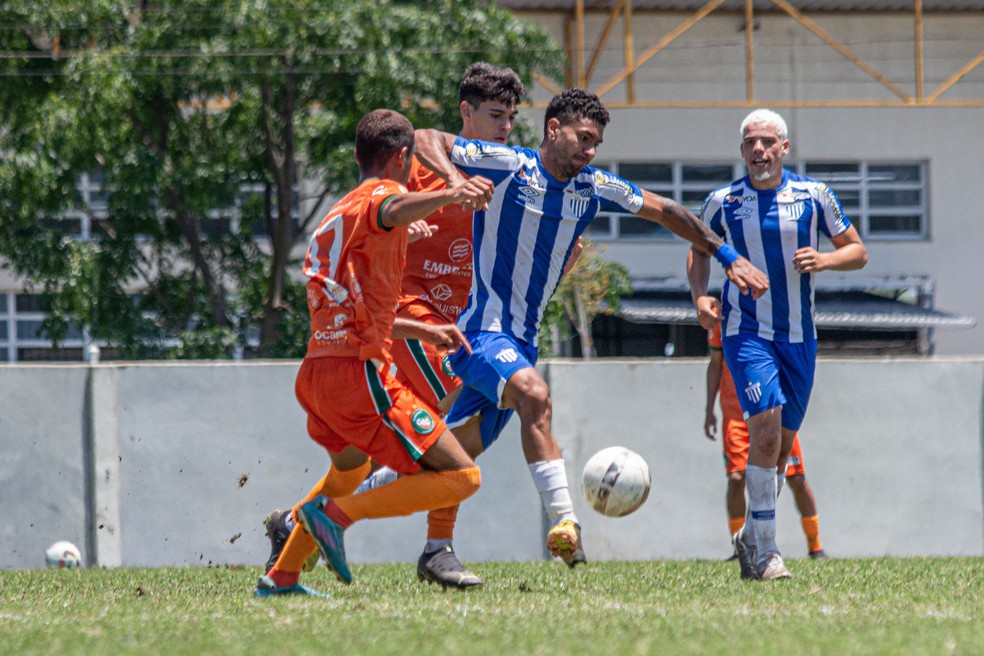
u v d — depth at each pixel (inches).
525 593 719.1
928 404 1344.7
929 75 3944.4
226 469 1277.1
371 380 627.5
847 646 471.8
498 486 1286.9
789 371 829.8
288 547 685.3
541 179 733.9
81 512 1266.0
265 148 2672.2
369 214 617.6
